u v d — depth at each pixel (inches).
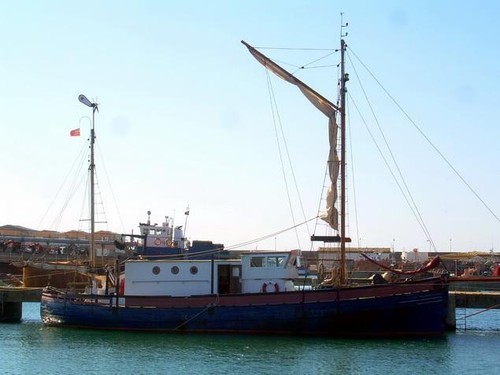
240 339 1712.6
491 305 2087.8
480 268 3489.2
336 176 1870.1
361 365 1407.5
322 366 1395.2
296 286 2196.1
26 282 2928.2
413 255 3700.8
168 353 1555.1
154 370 1380.4
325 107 1883.6
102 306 1908.2
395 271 1787.6
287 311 1743.4
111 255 3644.2
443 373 1341.0
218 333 1788.9
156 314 1844.2
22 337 1820.9
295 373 1337.4
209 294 1812.3
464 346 1641.2
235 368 1385.3
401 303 1691.7
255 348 1594.5
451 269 3597.4
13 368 1414.9
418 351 1560.0
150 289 1878.7
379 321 1705.2
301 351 1552.7
